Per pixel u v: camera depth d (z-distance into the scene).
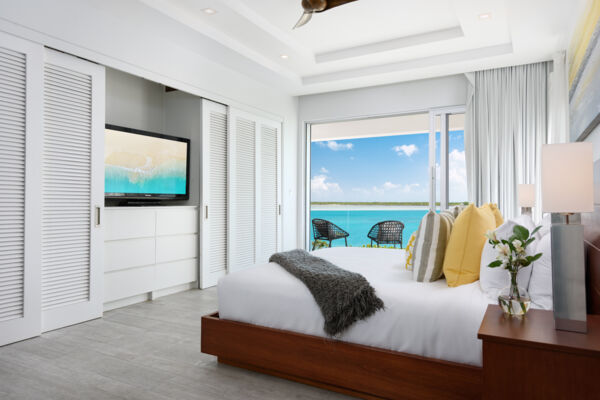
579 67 2.42
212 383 1.99
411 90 4.99
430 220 2.01
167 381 2.01
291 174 5.66
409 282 1.99
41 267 2.68
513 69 4.33
